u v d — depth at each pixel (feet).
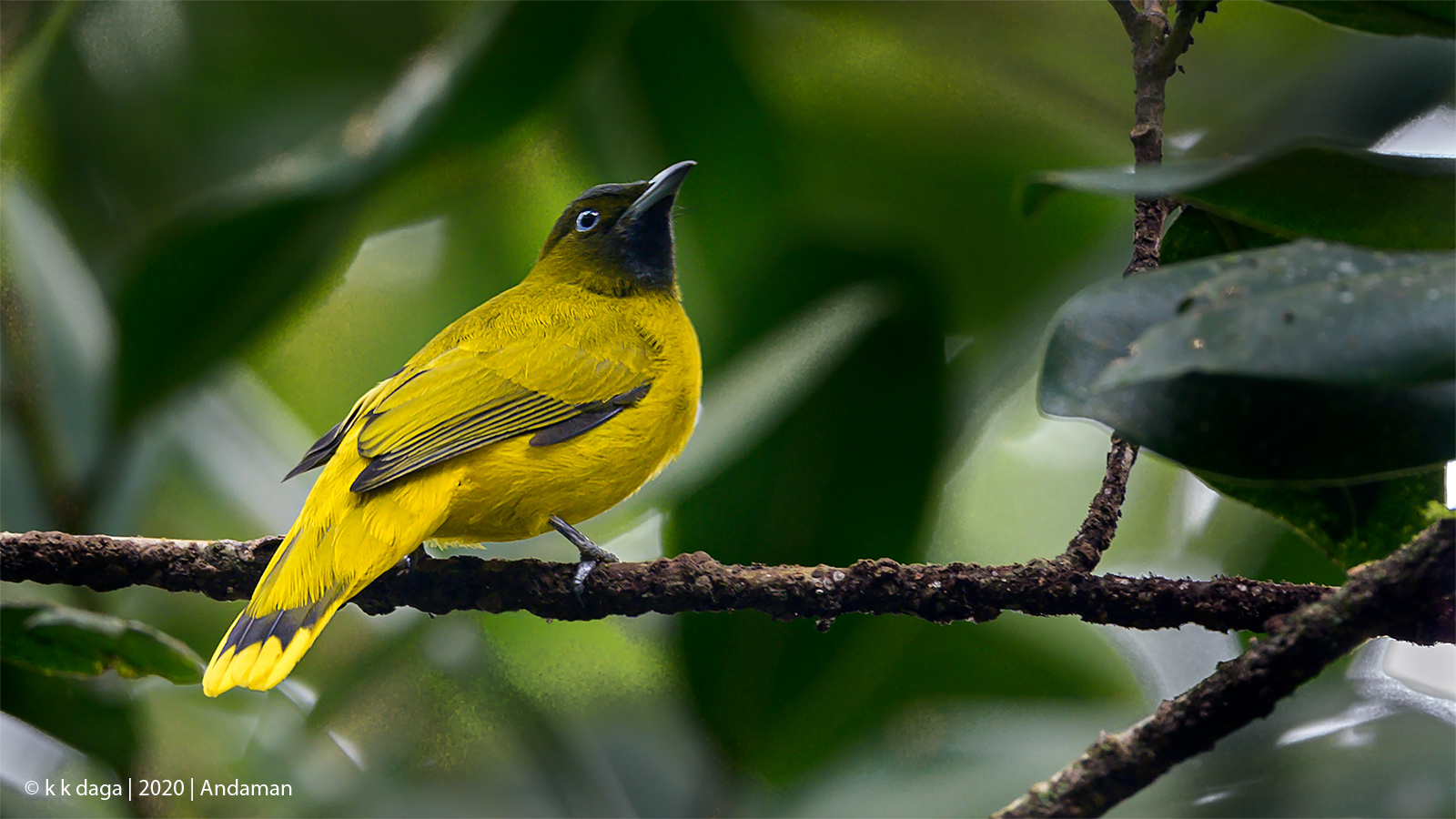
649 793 14.08
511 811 14.08
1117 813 13.92
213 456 14.14
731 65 14.05
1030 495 14.17
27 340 13.94
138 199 13.96
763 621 13.88
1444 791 13.87
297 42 13.93
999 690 13.94
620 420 13.97
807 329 13.97
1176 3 13.73
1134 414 13.58
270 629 13.82
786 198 14.05
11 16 13.96
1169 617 13.73
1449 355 13.51
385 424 13.91
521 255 14.19
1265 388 13.58
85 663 13.84
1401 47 14.06
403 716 14.14
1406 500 13.71
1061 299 14.01
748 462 13.91
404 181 13.91
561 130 14.11
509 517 13.96
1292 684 13.61
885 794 13.96
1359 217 13.58
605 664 14.14
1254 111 14.11
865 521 13.89
